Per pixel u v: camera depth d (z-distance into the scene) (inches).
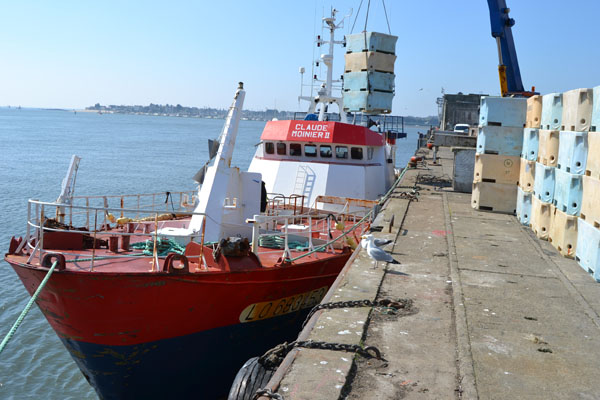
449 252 374.0
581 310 265.4
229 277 332.8
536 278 319.6
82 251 360.2
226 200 415.2
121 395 350.0
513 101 535.8
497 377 192.4
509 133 538.6
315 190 559.2
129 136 4805.6
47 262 309.6
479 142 563.2
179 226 470.9
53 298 316.8
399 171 916.0
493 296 282.5
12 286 636.1
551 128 422.9
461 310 258.1
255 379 210.1
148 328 323.6
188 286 319.6
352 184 559.5
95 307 310.3
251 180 433.7
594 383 190.7
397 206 555.5
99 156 2522.1
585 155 362.3
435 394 179.2
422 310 258.2
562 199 386.6
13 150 2689.5
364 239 325.7
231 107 440.8
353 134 556.4
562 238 376.5
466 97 2187.5
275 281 358.0
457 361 204.7
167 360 342.0
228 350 365.7
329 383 182.1
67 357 494.9
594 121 347.3
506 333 233.0
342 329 229.6
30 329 539.5
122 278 301.4
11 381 452.1
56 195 1284.4
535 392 183.0
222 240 339.0
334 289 284.0
